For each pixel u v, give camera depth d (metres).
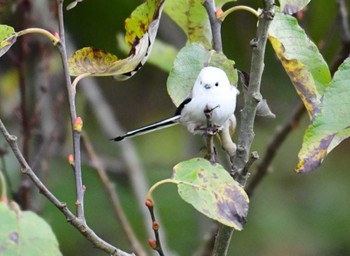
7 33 5.43
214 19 6.44
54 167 13.35
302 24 11.25
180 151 14.07
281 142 8.99
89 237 5.28
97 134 14.18
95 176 13.66
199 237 12.03
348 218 14.52
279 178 14.78
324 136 5.45
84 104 12.48
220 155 10.41
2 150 9.48
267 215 14.45
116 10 12.75
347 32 8.85
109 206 13.60
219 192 5.27
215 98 5.95
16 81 11.84
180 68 6.25
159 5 6.07
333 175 14.95
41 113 11.05
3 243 4.55
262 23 5.58
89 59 6.09
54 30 11.02
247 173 5.70
